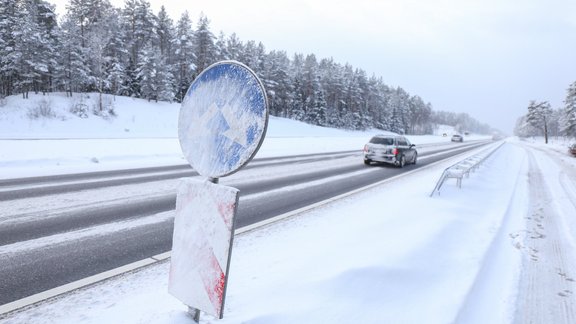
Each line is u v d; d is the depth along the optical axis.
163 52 70.69
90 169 10.71
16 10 49.84
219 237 2.17
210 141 2.30
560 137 118.50
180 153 16.42
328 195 8.21
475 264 4.05
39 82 49.03
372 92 98.19
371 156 15.91
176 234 2.42
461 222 5.80
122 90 59.25
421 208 6.53
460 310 3.02
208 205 2.24
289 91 80.50
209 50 66.81
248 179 10.03
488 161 18.84
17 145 14.61
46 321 2.71
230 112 2.20
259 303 2.84
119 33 61.53
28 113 38.34
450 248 4.50
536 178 13.84
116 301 3.04
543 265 4.43
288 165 13.98
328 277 3.25
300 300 2.89
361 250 4.06
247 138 2.10
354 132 80.50
